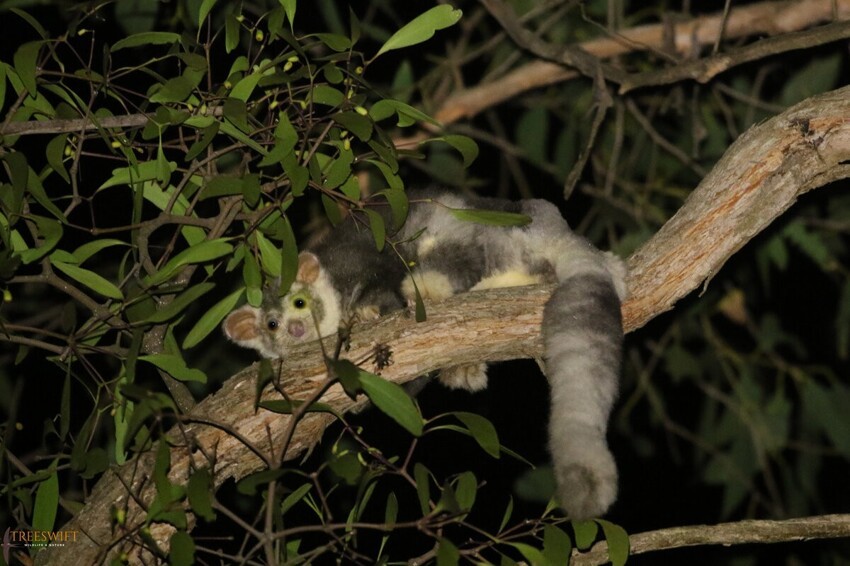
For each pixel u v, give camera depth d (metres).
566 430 5.23
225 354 9.59
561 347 5.62
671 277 5.93
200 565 5.38
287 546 5.59
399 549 9.45
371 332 5.77
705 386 10.44
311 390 5.64
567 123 10.84
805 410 10.16
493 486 10.05
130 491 4.96
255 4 9.05
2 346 9.12
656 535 5.62
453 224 7.09
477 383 7.24
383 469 4.92
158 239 8.58
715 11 10.71
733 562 10.59
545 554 4.82
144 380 8.68
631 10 11.37
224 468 5.65
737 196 5.78
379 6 10.48
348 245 7.57
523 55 11.02
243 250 5.60
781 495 11.05
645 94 11.02
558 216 6.93
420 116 5.47
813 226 10.35
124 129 5.72
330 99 5.43
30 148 8.25
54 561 5.62
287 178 5.56
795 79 9.98
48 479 5.44
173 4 9.45
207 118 5.51
